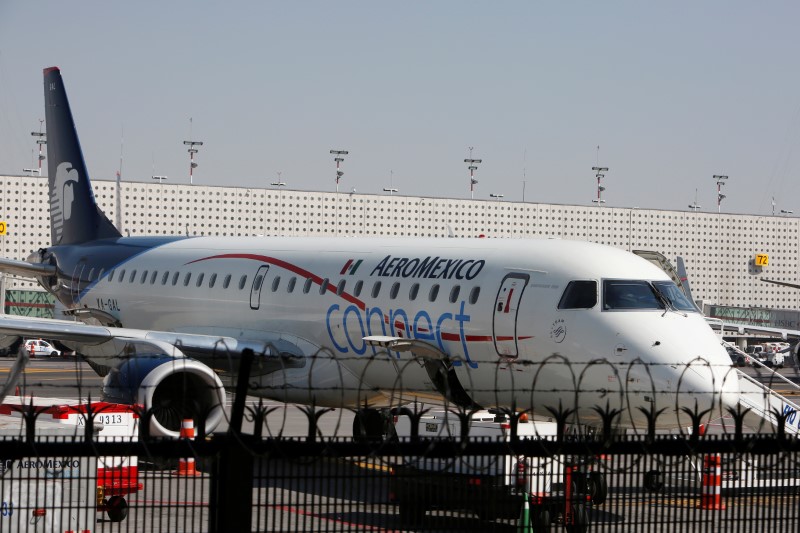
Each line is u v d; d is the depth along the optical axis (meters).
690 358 22.23
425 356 26.98
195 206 112.25
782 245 125.75
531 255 25.84
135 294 38.91
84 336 28.78
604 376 22.98
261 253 34.16
